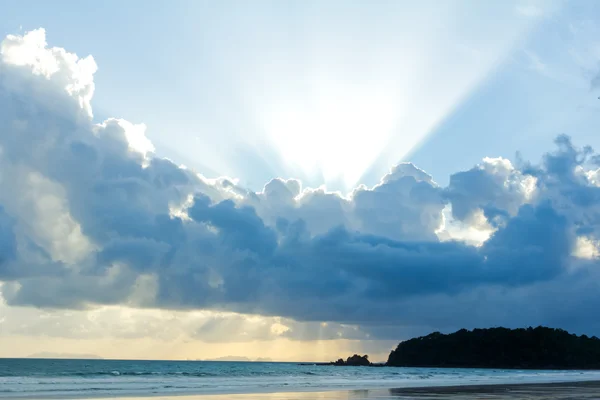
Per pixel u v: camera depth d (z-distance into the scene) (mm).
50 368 129000
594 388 53688
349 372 128250
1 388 49438
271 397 38969
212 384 58438
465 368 195500
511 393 44656
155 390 47812
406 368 193250
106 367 145625
